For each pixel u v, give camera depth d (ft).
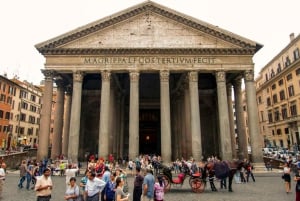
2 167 45.47
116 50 97.30
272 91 191.52
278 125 183.83
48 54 98.27
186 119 104.73
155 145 142.92
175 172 85.25
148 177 30.12
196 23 99.71
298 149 149.48
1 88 171.01
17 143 186.91
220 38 99.45
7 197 46.01
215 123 132.57
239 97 109.91
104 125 92.38
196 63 97.66
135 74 96.32
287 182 50.37
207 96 136.05
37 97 232.32
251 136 93.30
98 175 36.86
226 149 90.68
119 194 26.30
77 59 98.12
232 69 97.40
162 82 95.96
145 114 145.59
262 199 43.65
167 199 43.70
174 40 99.66
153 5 101.50
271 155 125.29
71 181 27.61
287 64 166.50
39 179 27.68
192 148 92.17
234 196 46.91
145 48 96.99
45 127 93.20
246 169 69.97
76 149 90.99
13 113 187.62
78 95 95.50
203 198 44.83
